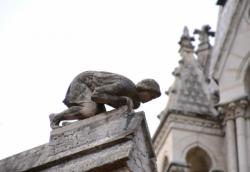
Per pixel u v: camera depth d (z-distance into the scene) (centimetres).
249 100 4178
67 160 1542
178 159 4253
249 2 4362
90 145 1532
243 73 4244
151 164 1549
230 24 4359
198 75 4656
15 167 1591
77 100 1616
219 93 4316
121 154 1485
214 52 4728
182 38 4819
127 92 1588
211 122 4397
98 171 1490
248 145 4103
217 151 4316
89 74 1627
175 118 4403
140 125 1543
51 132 1600
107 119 1563
